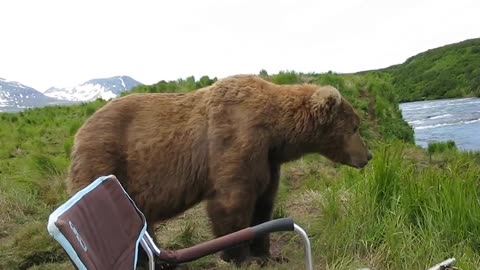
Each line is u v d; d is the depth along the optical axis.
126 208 2.67
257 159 4.50
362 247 4.60
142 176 4.50
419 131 20.33
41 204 6.94
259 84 4.75
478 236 4.46
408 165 5.87
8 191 7.05
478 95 51.38
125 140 4.54
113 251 2.38
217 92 4.63
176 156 4.52
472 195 4.79
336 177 7.11
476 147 14.10
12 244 5.28
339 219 5.03
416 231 4.61
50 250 5.02
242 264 4.62
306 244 2.80
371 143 9.19
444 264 3.55
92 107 14.18
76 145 4.57
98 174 4.43
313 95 4.74
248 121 4.51
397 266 4.25
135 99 4.71
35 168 8.01
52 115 16.42
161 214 4.64
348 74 12.29
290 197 6.56
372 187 5.12
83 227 2.16
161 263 2.74
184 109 4.65
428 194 4.88
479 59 60.41
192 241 5.41
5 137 13.25
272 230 2.77
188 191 4.58
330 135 4.84
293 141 4.73
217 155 4.48
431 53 71.50
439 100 52.66
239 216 4.45
